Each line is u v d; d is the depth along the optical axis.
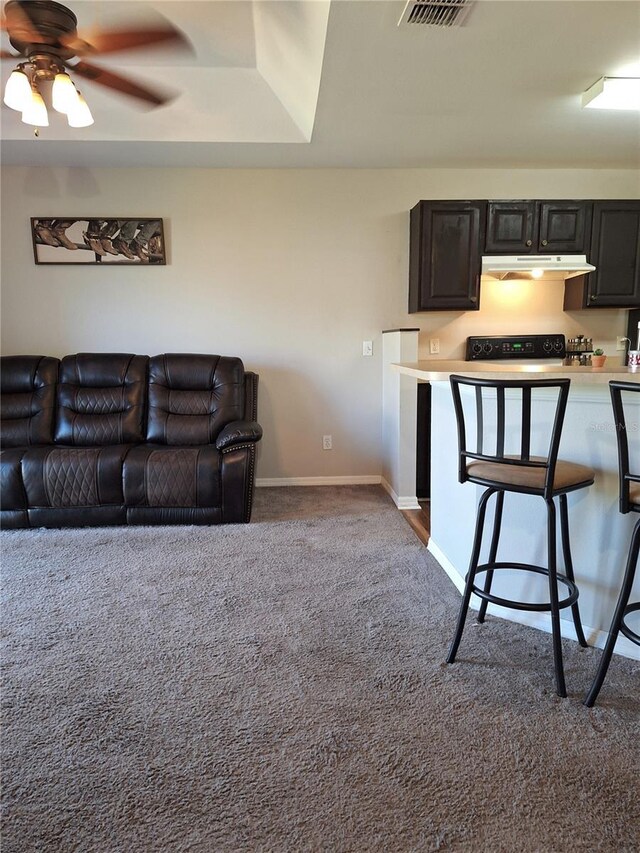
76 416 3.48
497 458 1.65
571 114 2.79
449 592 2.32
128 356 3.63
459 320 4.00
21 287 3.81
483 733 1.46
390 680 1.70
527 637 1.96
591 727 1.48
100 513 3.14
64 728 1.50
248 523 3.21
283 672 1.75
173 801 1.25
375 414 4.08
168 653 1.87
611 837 1.15
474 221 3.60
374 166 3.76
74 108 2.04
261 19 2.34
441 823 1.18
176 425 3.49
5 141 3.18
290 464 4.10
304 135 3.16
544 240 3.65
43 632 2.01
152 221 3.75
